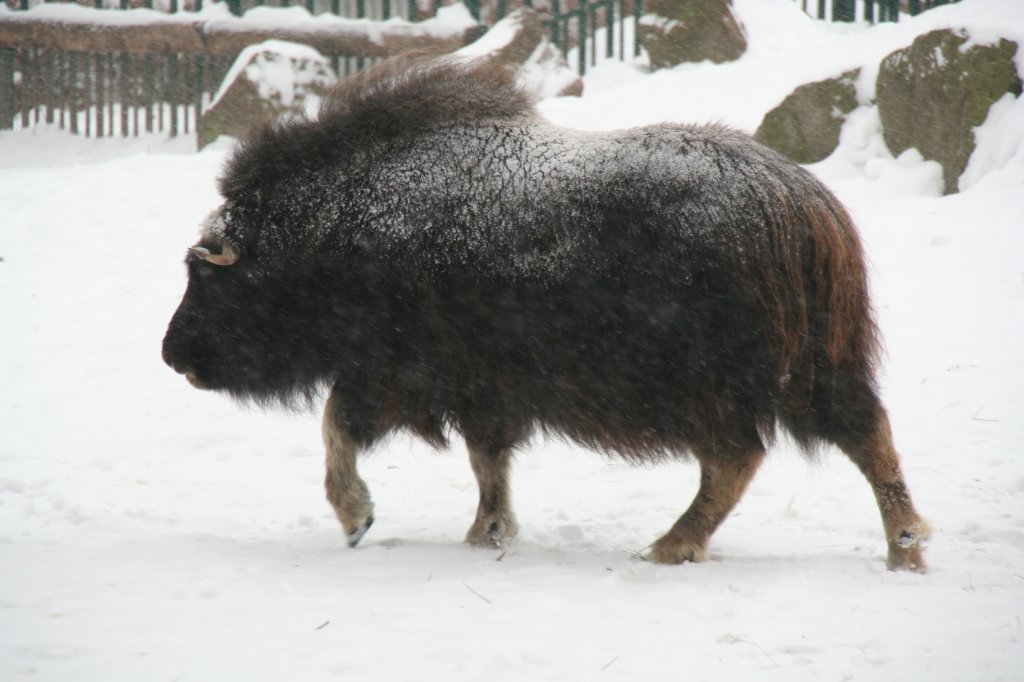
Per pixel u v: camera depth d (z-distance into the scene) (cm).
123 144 6606
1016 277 3391
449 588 1573
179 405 3178
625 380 1708
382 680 1188
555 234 1731
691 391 1683
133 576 1636
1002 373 2867
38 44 6781
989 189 3947
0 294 4288
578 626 1385
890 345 3094
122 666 1228
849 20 6094
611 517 2175
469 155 1839
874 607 1453
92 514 2183
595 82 5934
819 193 1700
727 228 1655
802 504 2225
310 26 6372
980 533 1933
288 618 1423
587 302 1708
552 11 6506
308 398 2038
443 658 1258
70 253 4675
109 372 3462
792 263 1652
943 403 2736
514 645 1305
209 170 5319
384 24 6362
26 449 2772
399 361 1869
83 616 1425
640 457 1784
